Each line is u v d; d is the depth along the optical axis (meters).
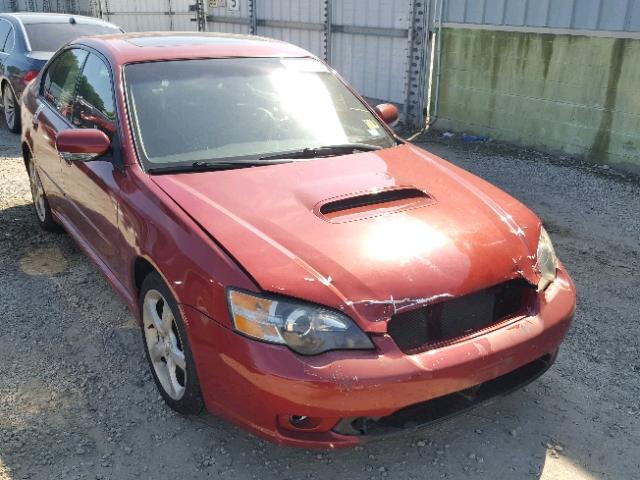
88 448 2.78
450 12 8.95
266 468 2.68
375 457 2.75
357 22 10.39
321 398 2.28
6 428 2.89
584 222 5.68
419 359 2.38
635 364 3.48
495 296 2.66
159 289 2.83
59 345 3.59
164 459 2.72
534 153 8.09
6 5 21.25
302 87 3.84
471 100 9.02
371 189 3.00
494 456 2.76
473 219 2.88
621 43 6.94
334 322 2.33
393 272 2.48
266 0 12.34
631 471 2.68
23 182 6.54
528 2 7.84
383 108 4.25
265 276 2.41
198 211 2.77
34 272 4.50
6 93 8.89
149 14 18.20
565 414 3.04
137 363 3.42
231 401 2.49
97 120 3.66
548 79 7.83
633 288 4.40
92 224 3.72
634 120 7.01
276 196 2.90
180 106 3.46
